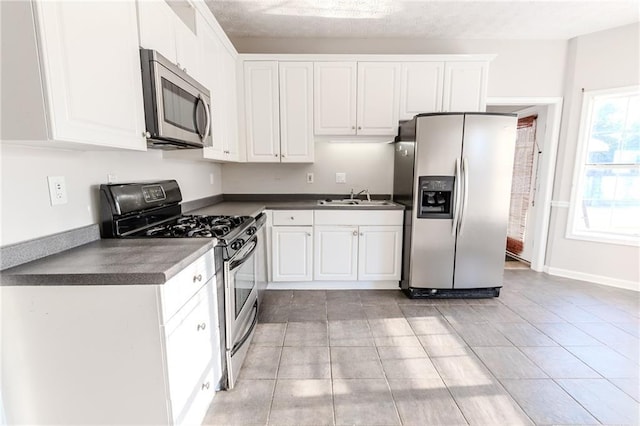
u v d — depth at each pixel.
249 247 1.98
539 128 3.62
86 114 1.06
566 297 2.85
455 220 2.67
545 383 1.71
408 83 2.94
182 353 1.21
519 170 4.01
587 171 3.28
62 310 1.07
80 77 1.03
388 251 2.94
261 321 2.41
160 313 1.07
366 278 2.97
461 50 3.24
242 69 2.89
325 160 3.38
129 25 1.29
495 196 2.69
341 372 1.81
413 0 2.44
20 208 1.15
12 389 1.11
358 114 2.97
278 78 2.92
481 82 2.94
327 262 2.94
